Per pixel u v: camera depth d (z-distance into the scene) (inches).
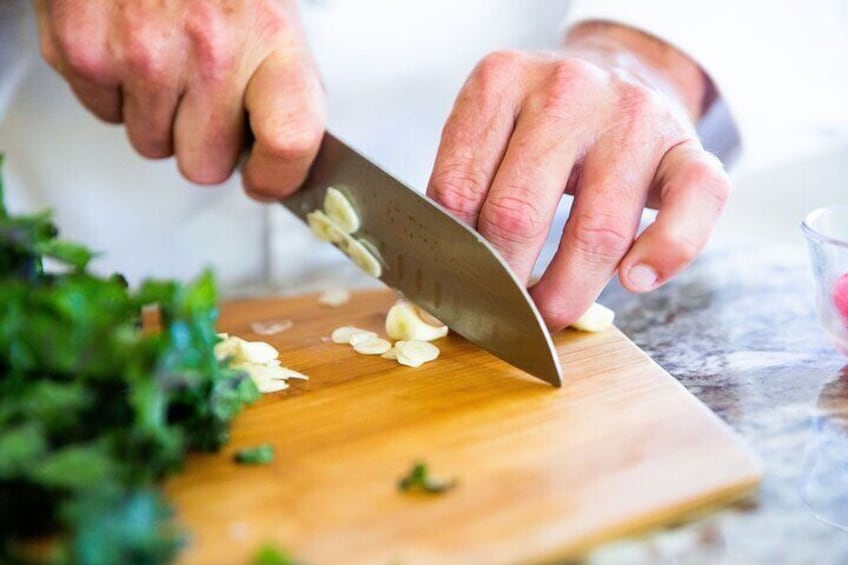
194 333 13.5
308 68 17.5
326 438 14.7
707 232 15.6
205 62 17.2
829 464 15.1
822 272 17.1
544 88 16.8
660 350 18.2
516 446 14.5
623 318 19.4
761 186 30.2
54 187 23.8
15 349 12.8
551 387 16.0
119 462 12.6
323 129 17.3
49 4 17.7
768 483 14.7
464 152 16.8
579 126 16.4
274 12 17.5
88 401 12.8
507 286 15.9
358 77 24.1
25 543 12.6
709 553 13.5
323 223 18.4
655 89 17.9
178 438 13.2
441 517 13.2
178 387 13.5
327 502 13.4
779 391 16.8
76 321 13.0
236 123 17.9
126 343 12.8
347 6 23.3
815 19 23.8
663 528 13.7
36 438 12.2
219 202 24.2
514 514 13.3
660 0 21.4
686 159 15.9
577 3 22.5
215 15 17.2
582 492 13.6
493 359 16.8
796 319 19.2
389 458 14.3
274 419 15.2
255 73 17.4
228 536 12.9
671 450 14.4
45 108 23.0
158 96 17.8
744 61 21.8
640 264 15.7
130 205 24.2
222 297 20.3
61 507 12.0
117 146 23.5
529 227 16.2
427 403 15.6
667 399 15.6
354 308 19.3
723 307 19.7
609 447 14.5
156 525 12.5
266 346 17.0
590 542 13.1
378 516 13.2
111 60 17.6
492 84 17.0
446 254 16.6
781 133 28.1
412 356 16.8
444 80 24.9
